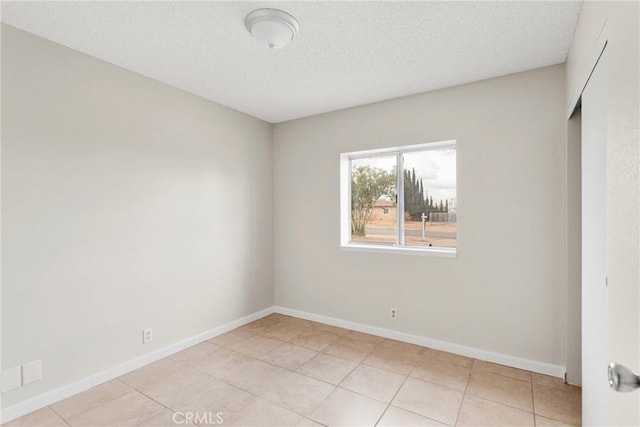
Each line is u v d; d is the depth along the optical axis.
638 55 0.70
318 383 2.35
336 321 3.54
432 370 2.54
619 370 0.67
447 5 1.74
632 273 0.74
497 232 2.66
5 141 1.93
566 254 2.35
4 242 1.93
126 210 2.53
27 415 1.98
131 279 2.56
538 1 1.70
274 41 1.92
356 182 3.62
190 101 3.01
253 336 3.25
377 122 3.24
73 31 2.00
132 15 1.84
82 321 2.27
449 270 2.87
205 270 3.16
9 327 1.95
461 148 2.80
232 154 3.45
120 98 2.49
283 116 3.72
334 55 2.30
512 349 2.61
